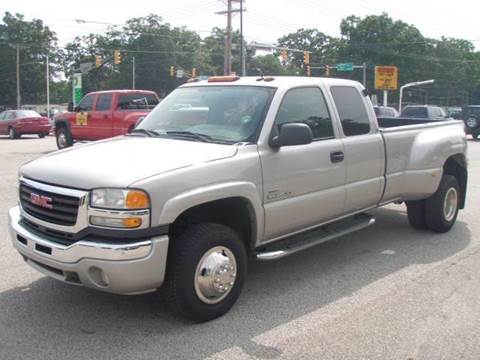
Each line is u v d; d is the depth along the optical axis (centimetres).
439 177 684
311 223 543
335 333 429
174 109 558
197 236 430
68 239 414
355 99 605
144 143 489
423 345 410
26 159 1608
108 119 1675
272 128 494
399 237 710
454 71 10312
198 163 433
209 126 514
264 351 400
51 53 9681
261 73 658
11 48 9169
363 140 591
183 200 412
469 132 2800
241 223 491
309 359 389
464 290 520
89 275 401
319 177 534
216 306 450
